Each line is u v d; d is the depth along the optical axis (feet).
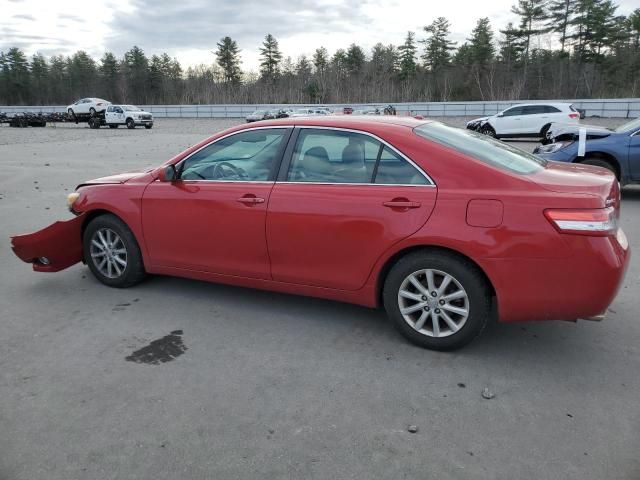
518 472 8.17
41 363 11.70
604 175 12.00
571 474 8.11
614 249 10.50
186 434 9.16
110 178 16.47
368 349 12.24
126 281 16.02
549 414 9.64
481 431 9.18
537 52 213.46
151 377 11.07
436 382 10.78
